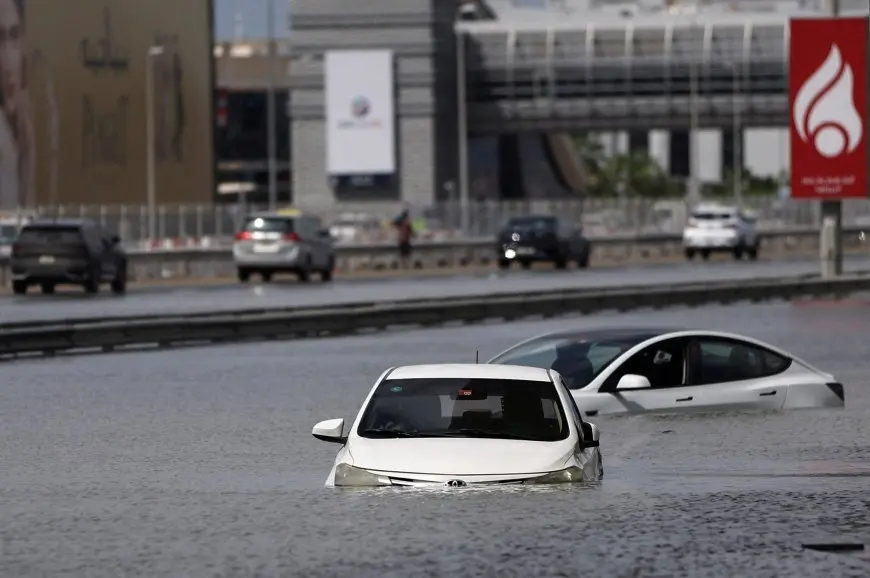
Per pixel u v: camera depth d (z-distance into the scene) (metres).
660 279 184.62
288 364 94.12
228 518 41.16
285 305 140.62
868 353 95.94
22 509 43.41
